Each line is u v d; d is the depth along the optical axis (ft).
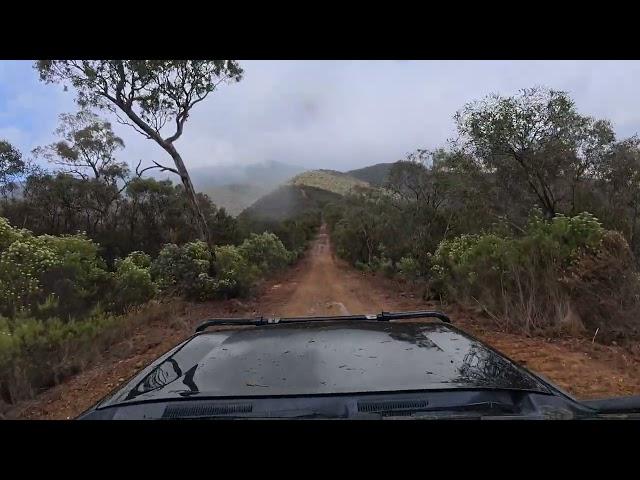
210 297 61.62
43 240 45.83
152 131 63.62
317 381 7.31
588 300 30.71
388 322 10.79
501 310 35.42
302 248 224.74
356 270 132.98
